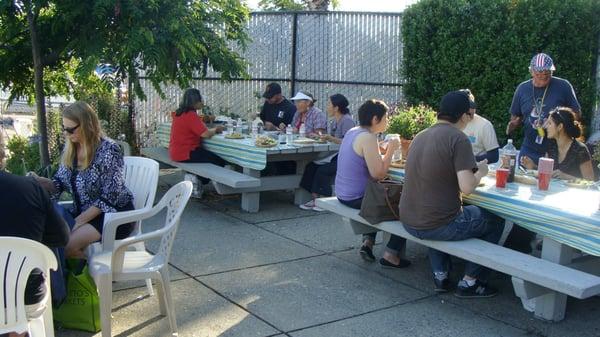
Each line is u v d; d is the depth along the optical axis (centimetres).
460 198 440
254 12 1095
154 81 801
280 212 715
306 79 1081
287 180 732
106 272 353
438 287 461
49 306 305
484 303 443
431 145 432
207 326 399
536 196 427
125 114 1077
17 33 793
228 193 713
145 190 462
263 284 476
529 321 412
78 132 414
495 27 888
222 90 1136
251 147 698
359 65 1040
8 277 263
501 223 462
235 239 598
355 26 1032
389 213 487
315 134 779
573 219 379
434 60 948
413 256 549
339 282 483
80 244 394
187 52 761
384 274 502
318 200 551
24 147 883
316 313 423
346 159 522
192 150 786
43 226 290
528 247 496
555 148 529
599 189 444
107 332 357
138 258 401
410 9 966
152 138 1103
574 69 877
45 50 811
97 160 419
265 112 912
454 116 436
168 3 743
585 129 889
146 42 707
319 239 602
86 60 710
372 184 491
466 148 424
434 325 405
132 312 418
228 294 455
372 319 414
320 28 1057
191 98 786
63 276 373
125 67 770
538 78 596
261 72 1110
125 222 406
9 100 901
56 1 719
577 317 419
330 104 754
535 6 867
